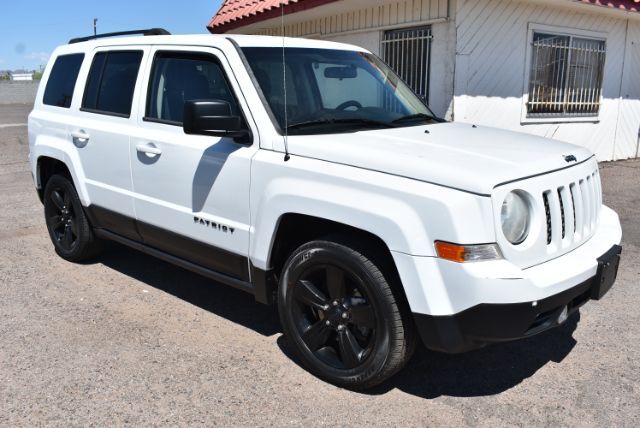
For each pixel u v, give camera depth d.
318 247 3.25
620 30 10.89
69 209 5.34
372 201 2.96
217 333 4.02
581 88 10.54
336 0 8.95
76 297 4.63
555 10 9.59
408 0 8.86
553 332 4.04
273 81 3.74
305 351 3.42
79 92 4.98
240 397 3.22
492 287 2.71
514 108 9.45
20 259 5.57
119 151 4.41
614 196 8.33
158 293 4.74
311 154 3.27
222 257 3.78
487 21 8.68
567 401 3.20
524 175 2.93
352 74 4.29
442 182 2.82
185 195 3.93
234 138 3.63
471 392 3.30
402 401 3.21
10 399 3.18
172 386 3.32
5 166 11.37
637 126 11.99
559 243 3.08
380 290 3.02
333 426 2.97
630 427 2.96
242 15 11.41
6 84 38.38
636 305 4.50
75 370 3.49
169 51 4.18
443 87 8.63
